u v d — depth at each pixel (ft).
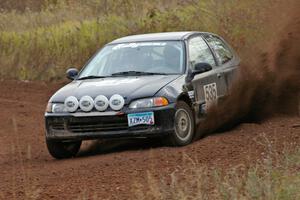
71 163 84.28
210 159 75.20
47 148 93.66
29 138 112.98
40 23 219.61
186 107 89.20
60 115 88.12
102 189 64.80
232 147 81.10
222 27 164.25
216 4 178.70
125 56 96.22
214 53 101.50
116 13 210.18
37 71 184.34
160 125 85.20
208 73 96.32
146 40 98.48
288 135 85.35
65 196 63.16
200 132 94.53
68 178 72.02
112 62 96.12
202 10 180.65
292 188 54.24
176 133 86.53
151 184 58.75
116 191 63.41
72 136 87.66
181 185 59.31
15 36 202.39
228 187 56.39
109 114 85.61
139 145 94.02
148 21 186.91
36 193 62.85
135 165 75.61
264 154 74.18
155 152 82.94
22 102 154.20
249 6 164.25
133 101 85.61
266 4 156.25
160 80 89.35
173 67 93.15
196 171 62.23
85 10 219.20
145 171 71.41
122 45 98.68
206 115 94.63
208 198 56.34
